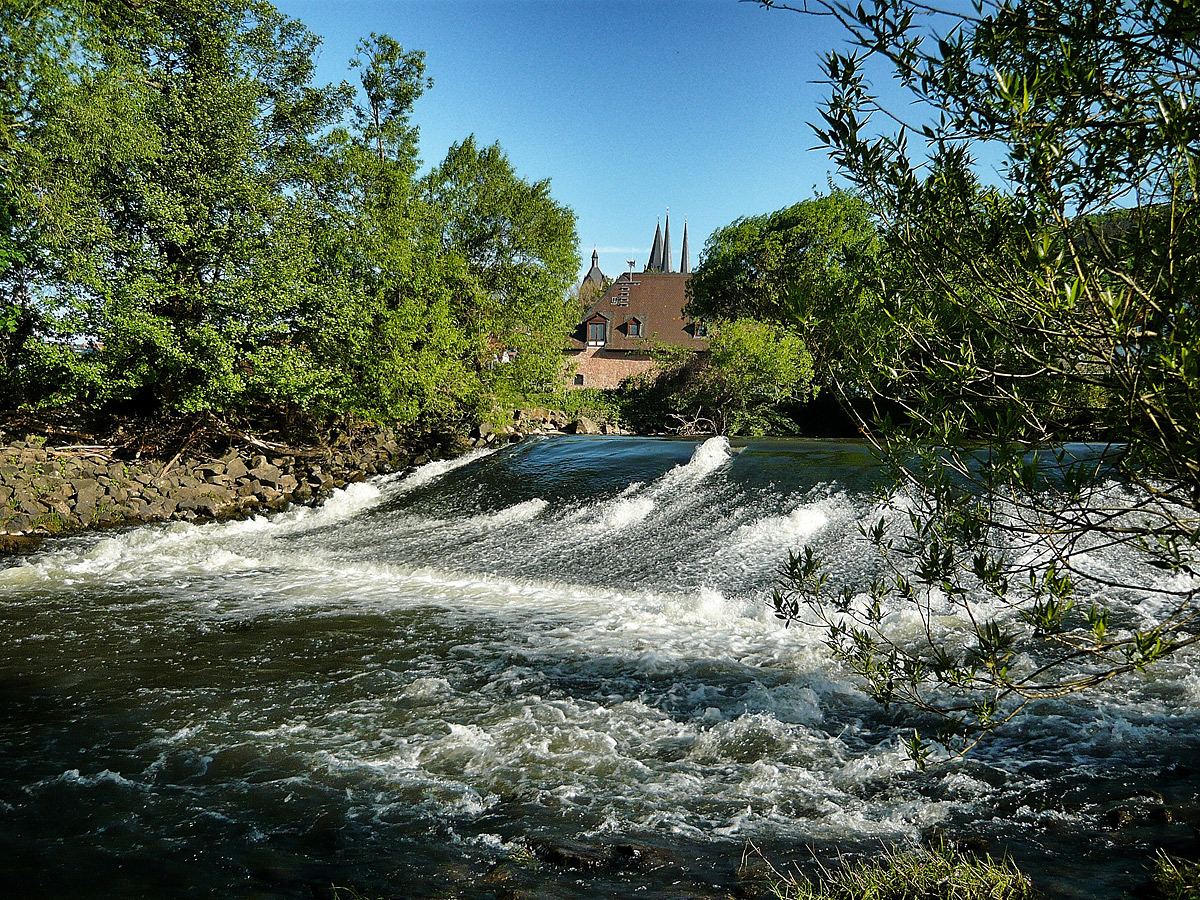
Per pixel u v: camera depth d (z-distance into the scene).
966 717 5.54
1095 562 8.19
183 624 8.54
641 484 13.55
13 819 4.47
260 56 21.33
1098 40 1.97
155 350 17.75
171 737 5.63
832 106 2.31
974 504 2.47
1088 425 2.22
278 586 10.34
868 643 3.01
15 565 11.58
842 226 32.09
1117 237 2.15
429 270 23.09
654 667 7.04
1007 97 1.93
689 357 31.22
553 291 29.30
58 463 16.48
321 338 19.61
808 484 11.87
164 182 18.09
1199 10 1.75
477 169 30.02
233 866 3.92
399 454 21.62
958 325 2.41
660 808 4.50
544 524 12.67
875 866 3.64
